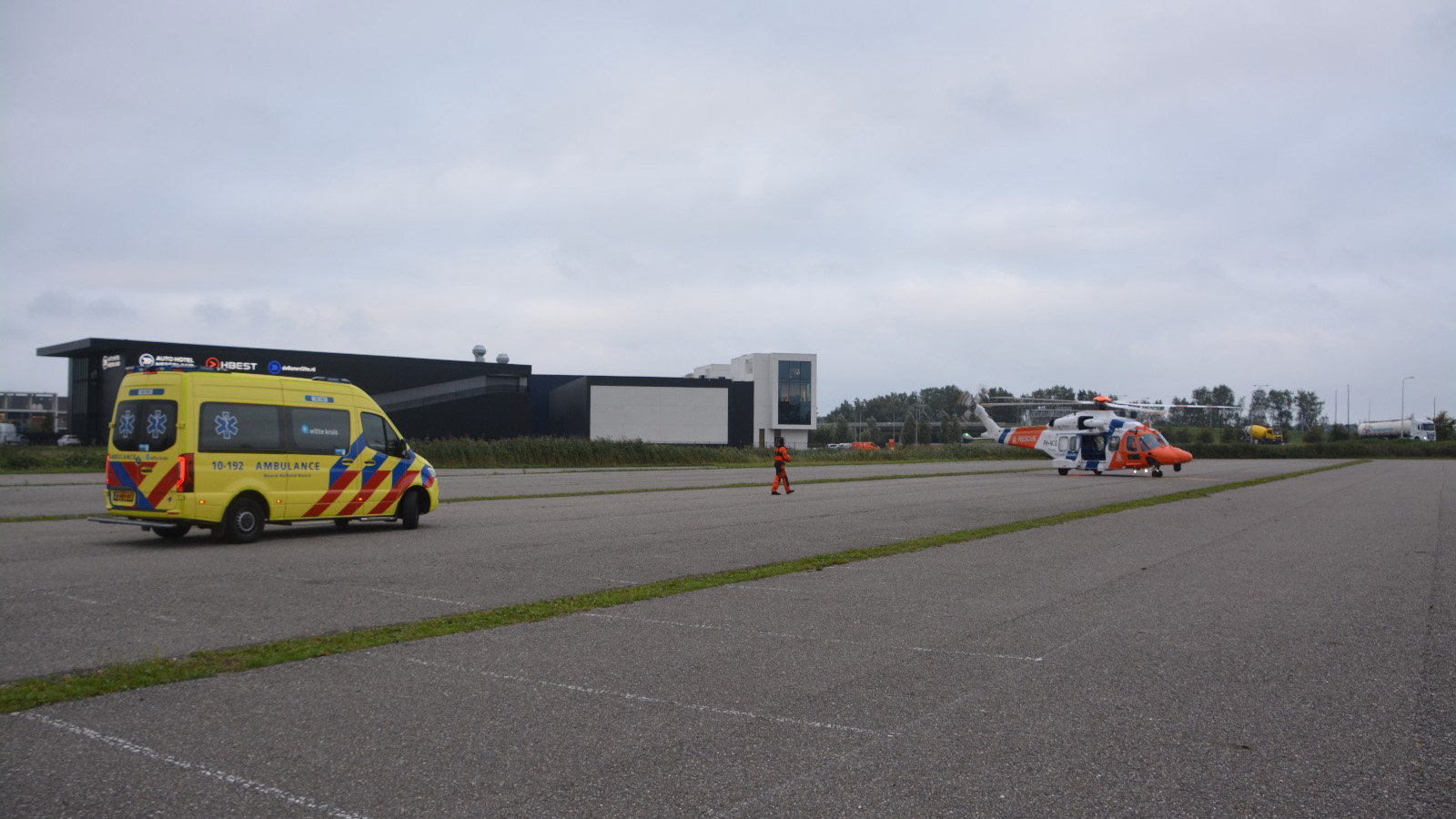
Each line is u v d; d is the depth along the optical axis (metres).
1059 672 6.57
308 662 6.63
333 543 13.85
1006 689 6.11
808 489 28.66
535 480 32.81
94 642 7.13
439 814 4.04
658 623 8.09
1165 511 20.36
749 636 7.62
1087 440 39.09
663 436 74.81
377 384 59.59
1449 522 18.14
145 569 11.01
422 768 4.59
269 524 16.05
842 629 7.93
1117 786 4.45
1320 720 5.51
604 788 4.35
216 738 5.00
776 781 4.46
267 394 14.19
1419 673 6.58
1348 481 34.91
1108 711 5.65
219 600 9.03
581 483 31.02
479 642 7.33
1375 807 4.23
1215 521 18.28
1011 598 9.47
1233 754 4.91
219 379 13.69
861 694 5.96
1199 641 7.57
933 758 4.80
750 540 14.52
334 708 5.55
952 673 6.50
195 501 13.19
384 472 15.56
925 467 50.25
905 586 10.16
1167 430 90.56
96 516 13.78
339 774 4.50
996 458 67.69
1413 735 5.24
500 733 5.13
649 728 5.24
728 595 9.54
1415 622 8.36
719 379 76.38
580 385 73.81
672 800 4.22
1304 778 4.58
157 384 13.54
